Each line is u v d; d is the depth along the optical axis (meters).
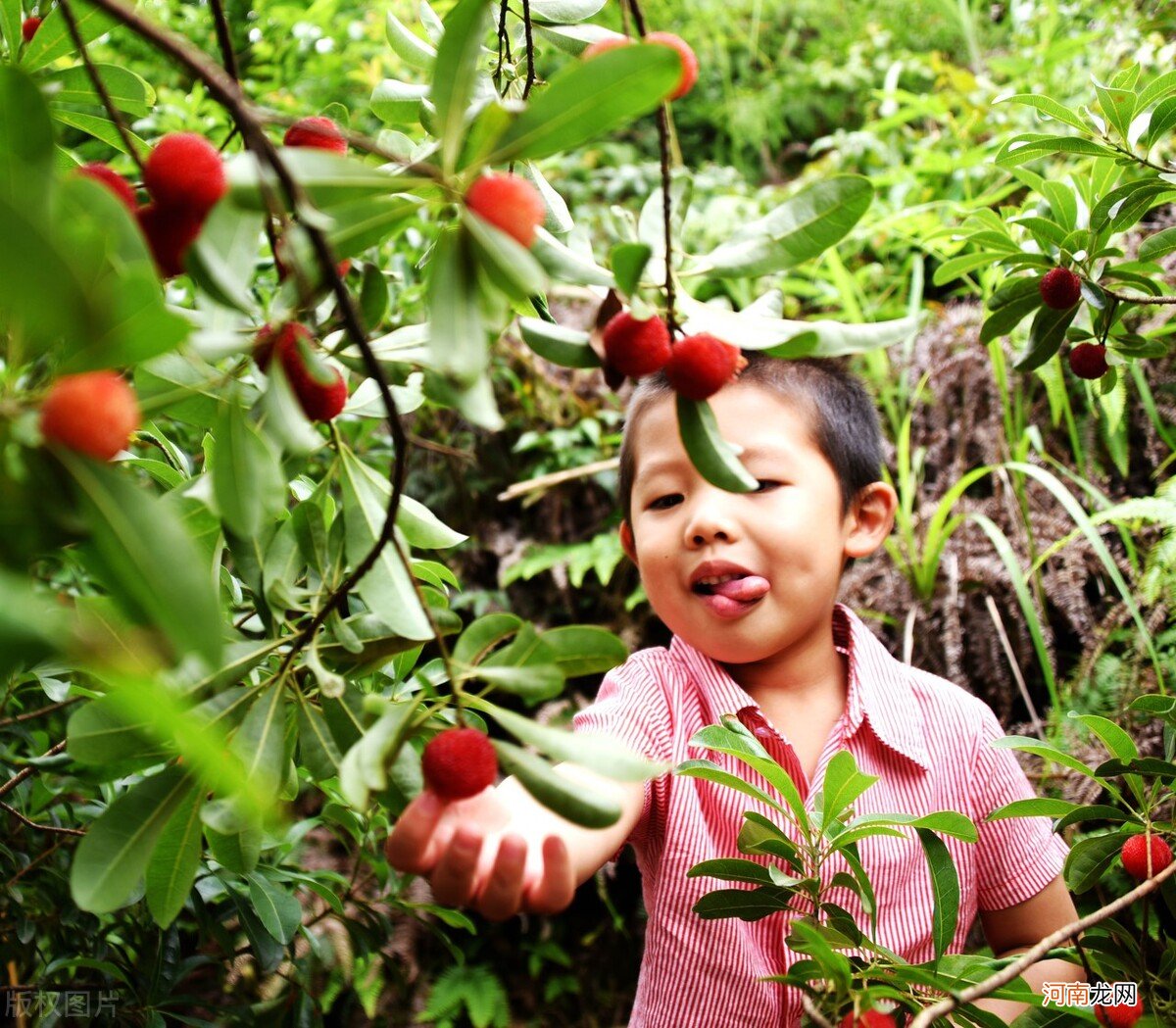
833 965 0.92
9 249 0.45
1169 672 1.92
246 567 0.80
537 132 0.64
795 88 4.25
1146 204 1.24
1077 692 2.01
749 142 4.30
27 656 0.45
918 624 2.26
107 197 0.55
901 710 1.40
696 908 1.03
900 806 1.33
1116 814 1.10
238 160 0.59
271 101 2.75
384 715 0.69
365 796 0.62
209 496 0.73
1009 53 3.76
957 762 1.39
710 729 1.02
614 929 2.51
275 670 0.85
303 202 0.57
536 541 2.81
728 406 1.34
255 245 0.66
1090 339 1.36
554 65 3.57
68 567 1.49
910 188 3.04
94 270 0.53
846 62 4.26
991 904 1.41
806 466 1.33
